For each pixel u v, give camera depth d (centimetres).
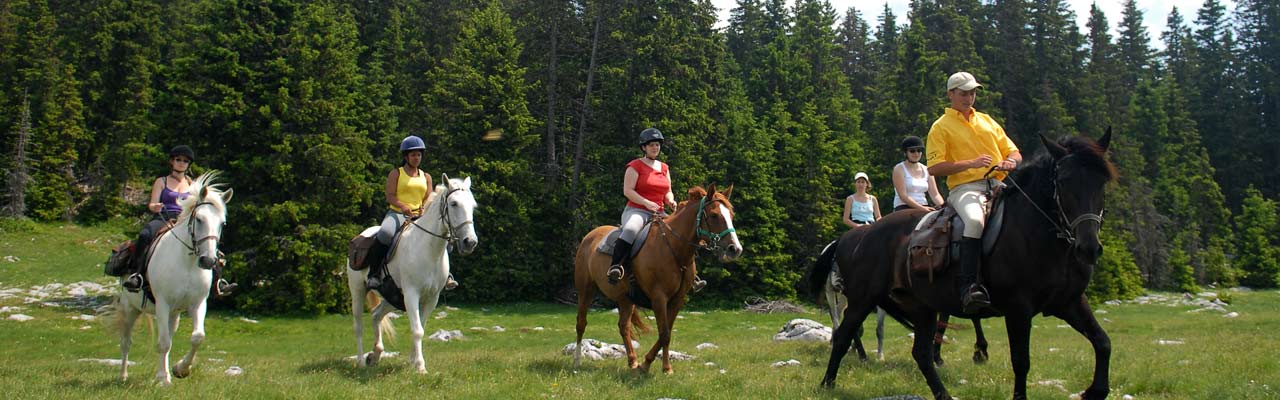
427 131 4097
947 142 766
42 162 4897
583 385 888
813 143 4291
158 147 2922
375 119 4034
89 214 4850
